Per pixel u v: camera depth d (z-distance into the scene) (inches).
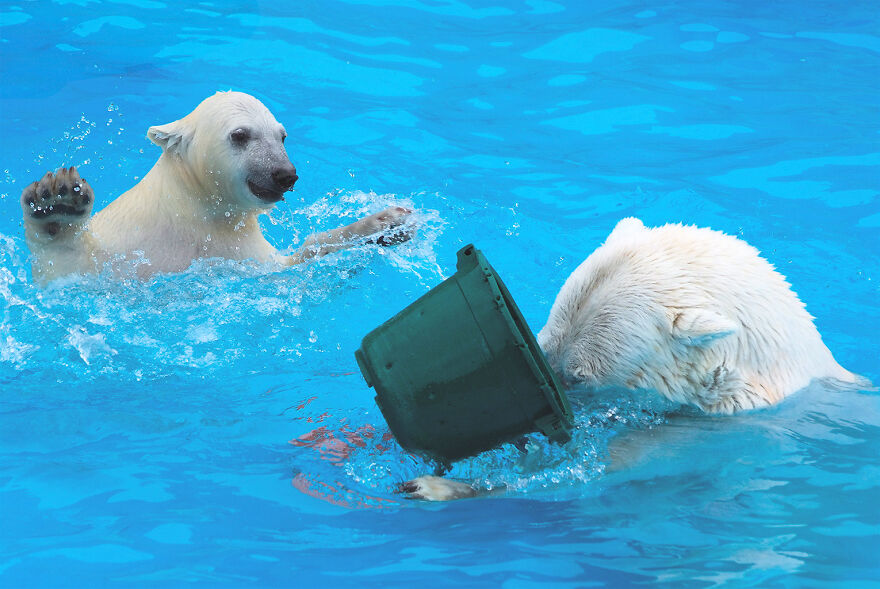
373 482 246.1
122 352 323.0
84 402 290.2
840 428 255.0
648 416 266.2
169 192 377.1
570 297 267.9
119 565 205.0
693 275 259.3
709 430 257.3
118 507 229.9
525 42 595.8
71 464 251.8
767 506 223.5
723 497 228.4
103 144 477.1
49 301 347.3
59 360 316.2
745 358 261.0
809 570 197.5
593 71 558.6
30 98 520.4
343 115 512.1
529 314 353.1
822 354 280.2
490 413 227.0
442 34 609.0
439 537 217.0
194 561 206.2
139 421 279.3
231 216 382.9
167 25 614.9
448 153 477.4
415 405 229.1
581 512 227.1
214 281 367.2
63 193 331.3
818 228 405.1
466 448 235.0
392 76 555.5
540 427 228.1
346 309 360.8
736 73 550.6
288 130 494.0
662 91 531.8
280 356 327.6
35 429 272.1
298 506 232.7
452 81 551.5
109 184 444.1
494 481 244.2
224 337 336.5
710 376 259.9
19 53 572.4
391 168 462.9
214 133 366.0
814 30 603.5
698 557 204.4
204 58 572.4
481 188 445.4
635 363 257.3
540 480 243.4
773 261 381.1
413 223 393.1
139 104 518.0
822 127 487.8
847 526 213.8
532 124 506.0
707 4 643.5
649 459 247.9
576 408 266.7
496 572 201.6
